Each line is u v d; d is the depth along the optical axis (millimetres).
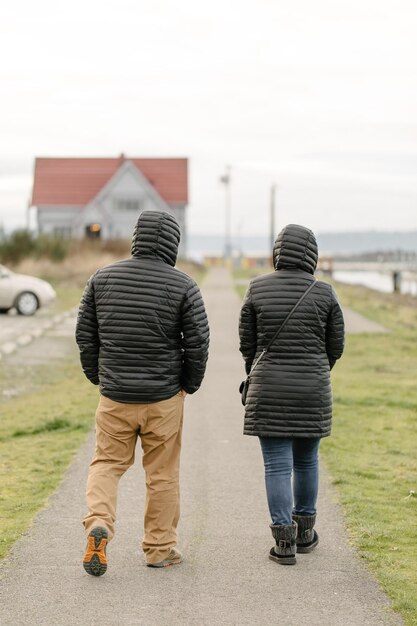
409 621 6301
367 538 8281
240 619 6355
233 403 16484
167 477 7531
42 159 112375
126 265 7523
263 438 7750
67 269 58719
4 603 6605
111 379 7434
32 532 8328
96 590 6891
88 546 7020
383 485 10391
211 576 7258
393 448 12531
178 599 6734
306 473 7906
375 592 6902
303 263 7875
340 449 12438
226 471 10945
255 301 7801
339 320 7812
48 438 13367
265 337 7754
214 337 28859
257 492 9938
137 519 8812
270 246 101062
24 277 37625
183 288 7445
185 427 13977
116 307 7418
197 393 17703
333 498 9711
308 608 6570
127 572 7320
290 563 7531
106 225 102125
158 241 7539
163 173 110938
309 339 7715
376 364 23047
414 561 7629
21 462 11609
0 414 15758
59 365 22781
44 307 40594
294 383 7641
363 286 69938
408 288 81688
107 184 103188
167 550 7461
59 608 6523
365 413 15523
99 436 7574
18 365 22656
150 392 7402
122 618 6352
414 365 22875
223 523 8758
